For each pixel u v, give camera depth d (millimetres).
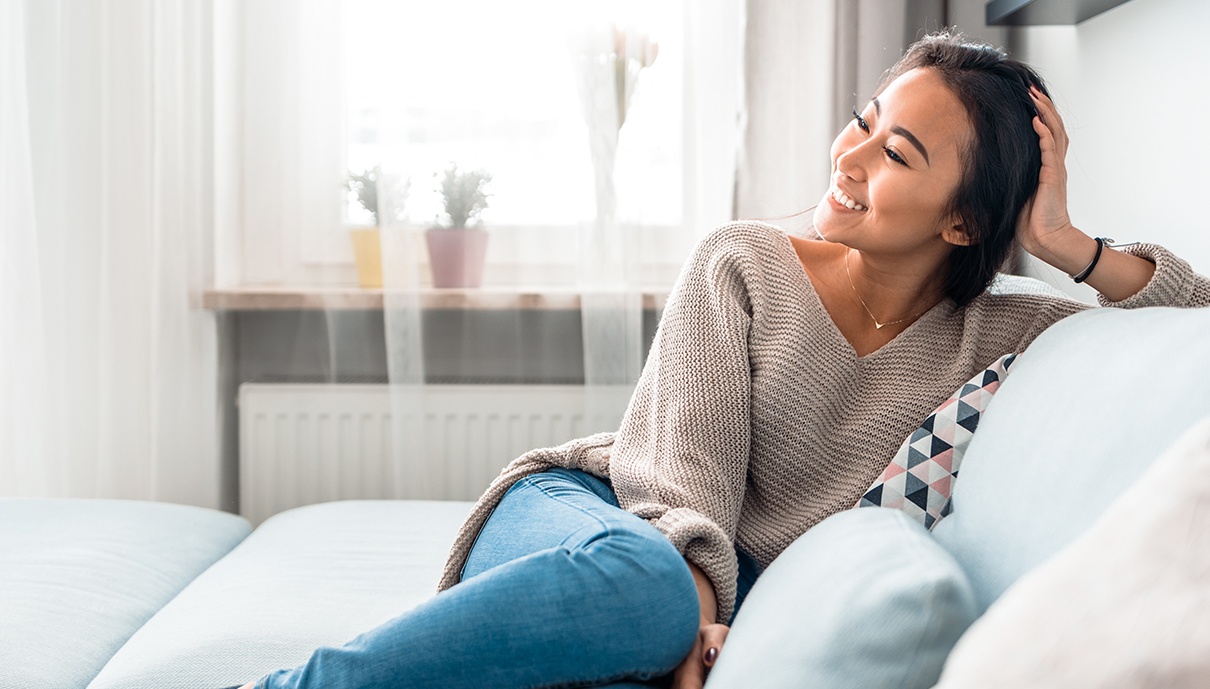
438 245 2182
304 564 1513
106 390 2168
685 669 908
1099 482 806
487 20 2164
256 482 2244
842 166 1229
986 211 1219
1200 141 1412
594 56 2111
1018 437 952
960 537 943
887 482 1154
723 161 2141
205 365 2207
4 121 2139
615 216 2121
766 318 1257
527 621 839
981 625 498
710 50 2129
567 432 2229
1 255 2150
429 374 2293
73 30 2121
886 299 1305
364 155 2188
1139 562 449
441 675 831
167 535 1662
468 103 2174
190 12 2139
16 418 2170
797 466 1234
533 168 2197
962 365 1242
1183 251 1469
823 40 2076
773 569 909
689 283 1288
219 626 1271
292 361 2277
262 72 2191
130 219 2154
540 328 2271
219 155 2203
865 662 656
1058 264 1262
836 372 1249
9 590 1349
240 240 2223
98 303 2184
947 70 1225
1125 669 407
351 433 2238
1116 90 1673
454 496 2240
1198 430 511
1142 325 935
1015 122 1207
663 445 1178
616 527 922
